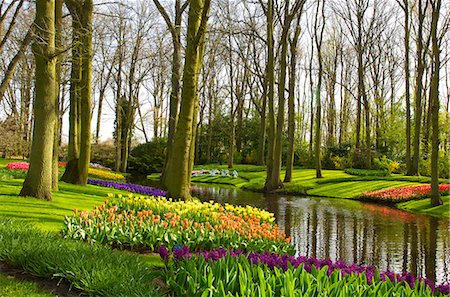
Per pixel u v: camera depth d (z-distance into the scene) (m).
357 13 36.56
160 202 9.67
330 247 11.09
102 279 4.80
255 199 23.03
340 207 19.97
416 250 10.92
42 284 5.09
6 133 36.28
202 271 5.18
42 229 8.23
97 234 7.52
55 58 11.94
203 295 4.31
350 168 39.97
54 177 14.97
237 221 9.16
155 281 5.75
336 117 59.38
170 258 6.32
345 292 4.27
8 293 4.49
